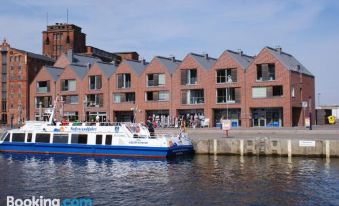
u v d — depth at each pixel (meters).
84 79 82.12
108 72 82.12
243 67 69.56
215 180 30.69
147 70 76.50
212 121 71.31
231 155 43.00
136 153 42.66
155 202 25.06
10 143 48.06
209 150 43.94
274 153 41.38
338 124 78.00
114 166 38.00
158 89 75.56
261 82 68.00
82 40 125.69
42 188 28.86
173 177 32.22
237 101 69.69
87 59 100.94
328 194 26.17
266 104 67.56
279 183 29.23
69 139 45.75
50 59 101.56
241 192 26.98
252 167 35.66
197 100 73.25
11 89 91.06
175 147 42.00
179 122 70.81
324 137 44.25
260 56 68.44
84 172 35.03
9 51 91.56
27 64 90.38
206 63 76.12
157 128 68.25
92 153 44.44
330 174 31.84
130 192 27.53
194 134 53.50
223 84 70.62
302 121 70.69
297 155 40.50
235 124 70.50
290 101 66.19
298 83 69.81
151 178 32.06
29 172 35.12
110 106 79.69
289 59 74.00
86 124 46.03
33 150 47.09
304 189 27.45
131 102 77.88
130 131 43.47
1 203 25.36
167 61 78.75
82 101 82.12
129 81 78.56
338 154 38.94
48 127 47.00
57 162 40.78
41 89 87.12
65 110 83.50
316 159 39.00
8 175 33.69
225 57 70.81
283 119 66.31
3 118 91.44
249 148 42.25
